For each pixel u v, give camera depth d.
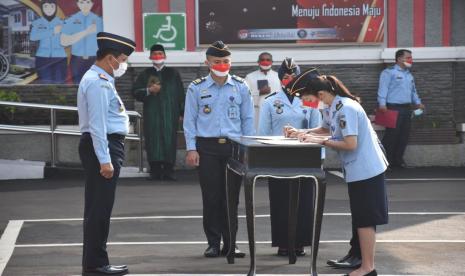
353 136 8.78
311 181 10.41
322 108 9.47
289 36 19.84
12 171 17.92
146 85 17.64
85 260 9.38
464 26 20.12
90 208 9.33
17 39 19.91
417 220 12.92
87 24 19.89
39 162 18.22
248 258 10.46
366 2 19.91
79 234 12.00
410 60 19.16
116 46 9.29
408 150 19.83
